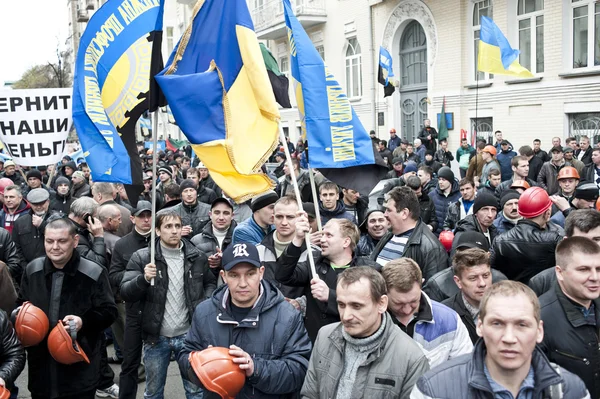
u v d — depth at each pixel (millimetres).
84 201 6680
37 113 7766
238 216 8211
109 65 5285
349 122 4984
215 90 4730
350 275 3365
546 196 5266
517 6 17625
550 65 16609
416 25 21469
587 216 4473
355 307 3316
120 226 7875
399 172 13727
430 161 15906
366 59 23578
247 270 3859
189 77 4676
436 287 4754
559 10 16219
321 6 25734
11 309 5117
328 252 4867
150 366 5496
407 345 3389
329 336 3518
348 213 7602
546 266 5234
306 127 4961
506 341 2549
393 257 5363
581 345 3697
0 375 4238
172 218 5430
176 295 5492
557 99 16438
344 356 3441
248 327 3896
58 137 7863
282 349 3914
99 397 6555
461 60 19156
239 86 4781
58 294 4984
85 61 5316
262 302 3971
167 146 23797
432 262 5246
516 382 2637
